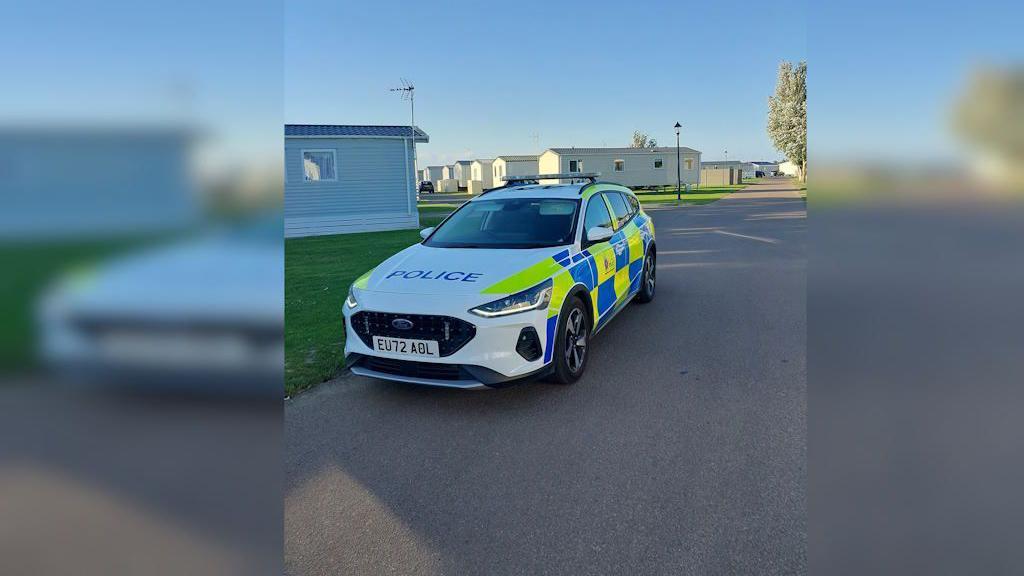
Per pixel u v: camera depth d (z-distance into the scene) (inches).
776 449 124.6
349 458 128.6
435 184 2625.5
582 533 98.6
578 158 1581.0
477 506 108.3
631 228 248.1
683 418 142.3
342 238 645.3
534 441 133.3
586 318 180.2
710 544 93.8
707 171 2338.8
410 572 91.2
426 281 159.8
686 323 234.1
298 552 96.9
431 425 144.4
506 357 147.9
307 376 179.0
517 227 197.3
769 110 1936.5
